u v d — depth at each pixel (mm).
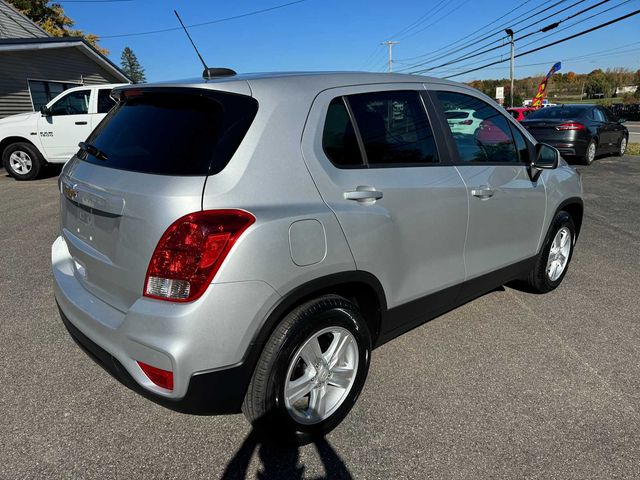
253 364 2176
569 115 13070
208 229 2002
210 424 2635
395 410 2764
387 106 2777
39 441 2484
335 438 2541
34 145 10281
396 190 2654
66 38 16016
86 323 2354
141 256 2105
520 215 3637
